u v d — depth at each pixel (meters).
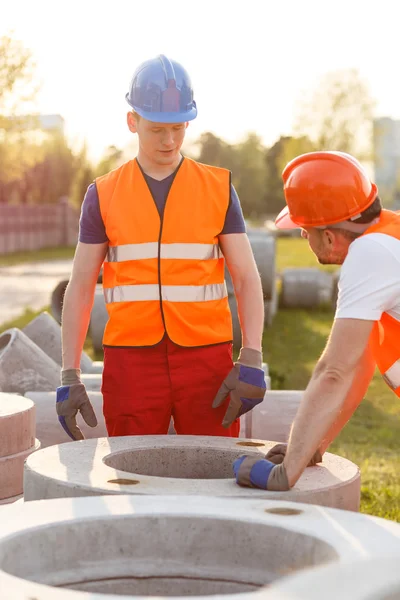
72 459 2.97
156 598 1.65
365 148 72.69
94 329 12.88
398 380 2.90
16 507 2.29
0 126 31.47
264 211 96.88
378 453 7.39
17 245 48.25
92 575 2.18
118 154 64.25
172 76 3.65
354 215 2.79
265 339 14.95
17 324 15.73
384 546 2.01
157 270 3.72
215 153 96.69
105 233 3.80
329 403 2.57
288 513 2.26
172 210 3.73
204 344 3.76
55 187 61.06
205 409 3.77
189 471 3.26
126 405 3.75
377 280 2.57
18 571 2.08
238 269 3.82
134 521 2.22
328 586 1.42
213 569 2.21
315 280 20.33
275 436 4.71
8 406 3.98
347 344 2.56
